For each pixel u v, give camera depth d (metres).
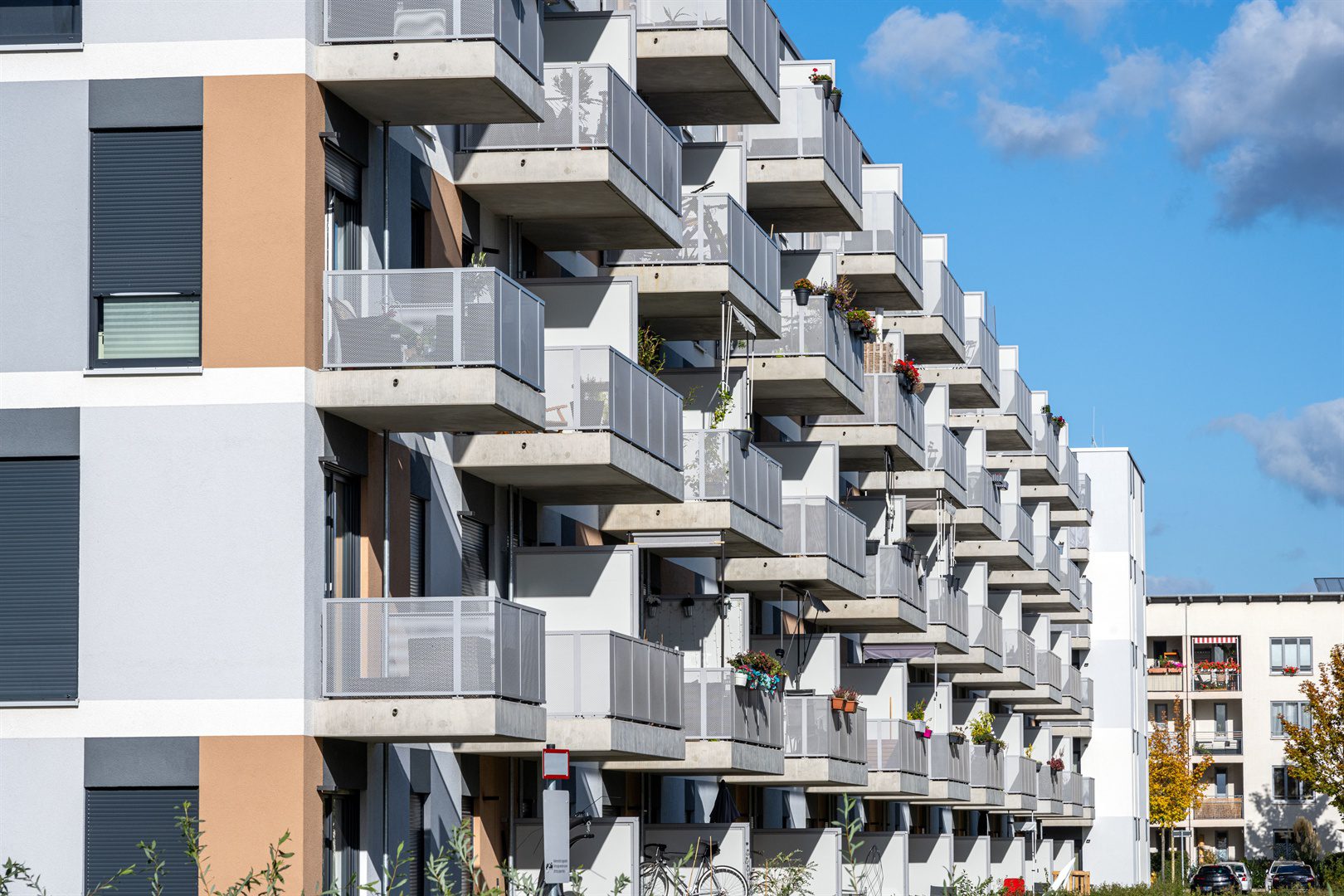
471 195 25.44
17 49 20.45
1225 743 102.25
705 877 29.58
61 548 20.11
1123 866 82.00
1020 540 59.78
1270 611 101.75
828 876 34.38
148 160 20.31
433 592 23.52
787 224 39.25
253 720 19.69
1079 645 81.06
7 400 20.22
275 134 20.12
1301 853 97.69
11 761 19.92
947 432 49.62
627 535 30.64
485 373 20.23
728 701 29.64
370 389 20.20
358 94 20.95
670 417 27.23
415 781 22.77
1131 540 85.25
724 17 30.73
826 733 35.25
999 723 59.12
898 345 45.59
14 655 20.06
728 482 30.02
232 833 19.59
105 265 20.30
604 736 24.38
